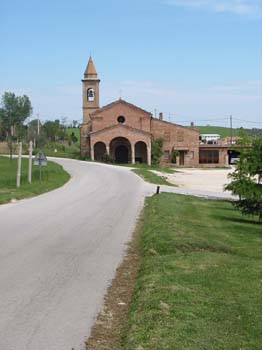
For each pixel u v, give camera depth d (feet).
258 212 74.18
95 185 133.59
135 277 36.17
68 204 86.02
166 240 48.24
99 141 279.28
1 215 69.05
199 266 37.45
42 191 111.14
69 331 24.49
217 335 22.94
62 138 422.82
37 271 36.88
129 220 68.39
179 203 94.68
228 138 353.72
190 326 23.80
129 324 24.88
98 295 31.04
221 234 58.03
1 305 28.30
